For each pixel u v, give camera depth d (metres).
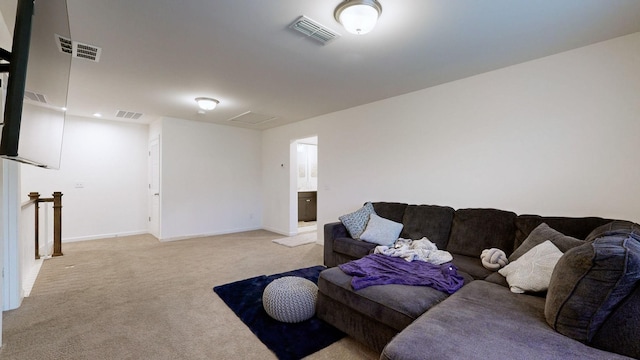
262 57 2.59
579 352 1.05
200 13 1.91
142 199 5.69
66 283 3.00
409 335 1.21
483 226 2.64
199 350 1.84
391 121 3.82
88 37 2.23
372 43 2.33
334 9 1.87
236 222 6.03
